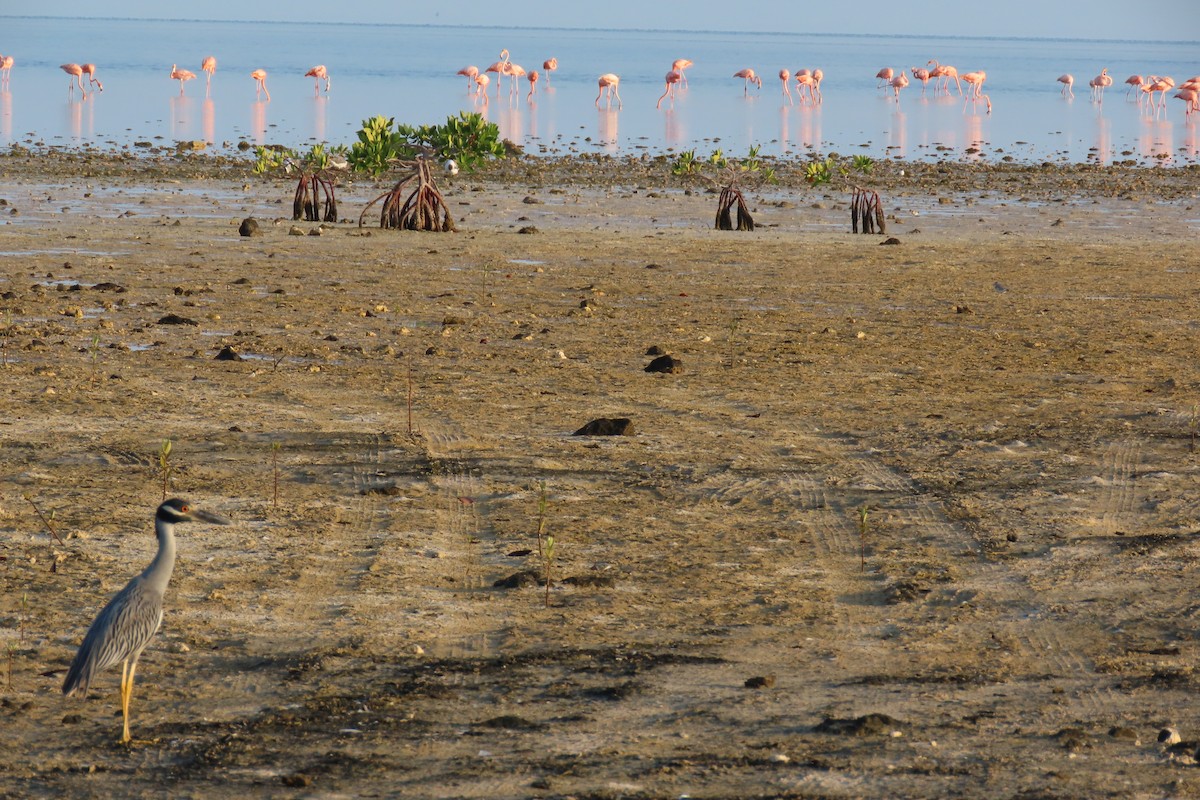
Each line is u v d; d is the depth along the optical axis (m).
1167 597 28.09
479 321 58.41
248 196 108.50
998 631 26.34
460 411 42.69
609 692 23.06
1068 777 20.05
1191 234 93.88
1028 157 156.62
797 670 24.27
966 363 51.69
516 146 146.12
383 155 91.81
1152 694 23.30
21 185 108.12
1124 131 199.88
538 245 83.81
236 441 38.75
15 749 20.66
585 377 48.09
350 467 36.56
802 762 20.44
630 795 19.28
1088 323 60.78
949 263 79.00
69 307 58.03
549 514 32.97
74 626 25.62
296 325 56.62
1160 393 46.94
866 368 50.50
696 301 65.12
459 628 26.05
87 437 38.69
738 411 43.56
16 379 45.12
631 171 133.38
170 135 166.25
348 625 26.05
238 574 28.66
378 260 76.31
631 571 29.34
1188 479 36.41
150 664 24.03
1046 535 31.98
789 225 96.88
